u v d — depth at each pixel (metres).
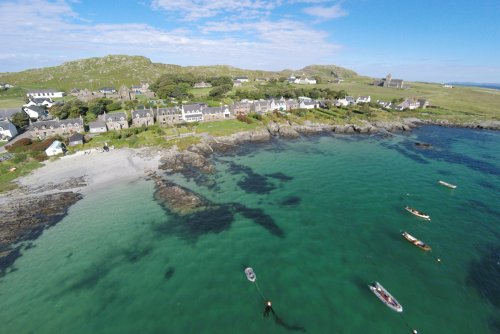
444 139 107.31
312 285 34.62
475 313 31.02
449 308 31.56
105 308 32.16
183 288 34.62
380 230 45.91
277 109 143.88
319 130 121.25
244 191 60.50
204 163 76.56
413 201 55.53
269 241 43.28
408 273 36.75
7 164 73.25
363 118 135.12
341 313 30.84
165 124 113.88
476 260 39.25
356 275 36.28
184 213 51.47
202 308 31.69
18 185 64.31
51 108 142.12
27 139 88.44
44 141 88.75
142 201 57.03
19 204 56.41
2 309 32.41
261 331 28.88
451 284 34.97
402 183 64.19
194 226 47.72
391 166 75.56
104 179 67.75
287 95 184.50
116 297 33.62
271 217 50.03
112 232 46.81
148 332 29.03
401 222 48.16
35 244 44.41
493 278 36.00
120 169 73.38
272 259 39.31
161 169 73.38
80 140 89.75
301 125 123.00
